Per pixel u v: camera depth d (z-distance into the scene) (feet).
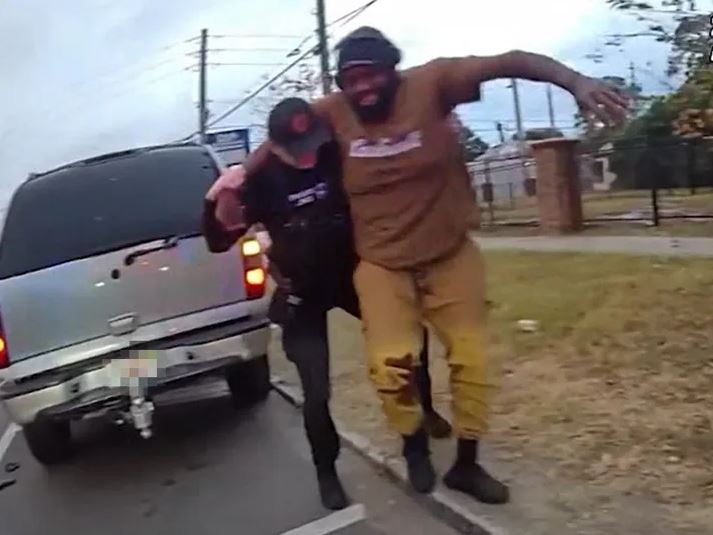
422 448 10.69
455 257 9.84
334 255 10.21
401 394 10.08
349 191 9.76
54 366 13.10
